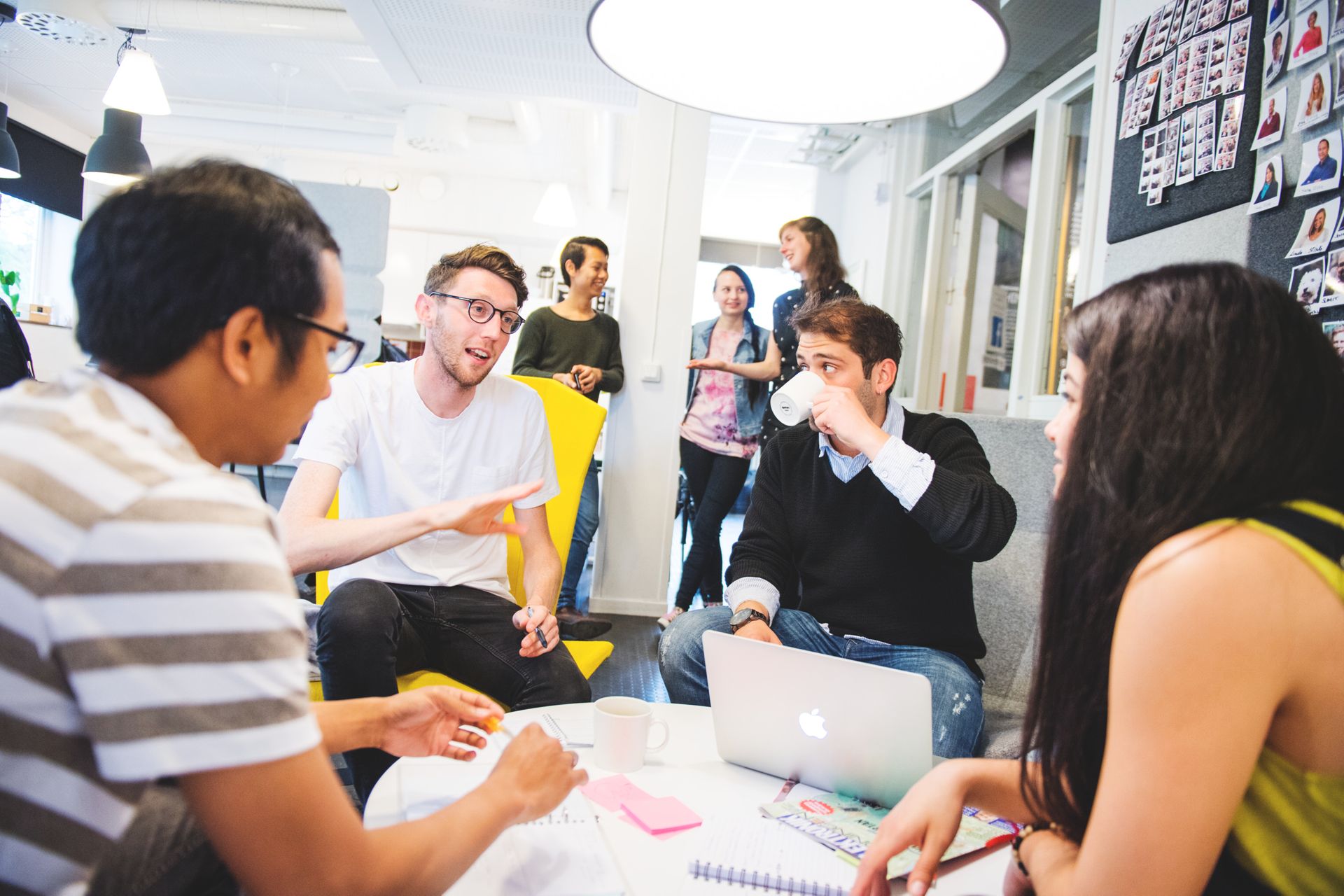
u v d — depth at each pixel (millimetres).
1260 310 617
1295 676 566
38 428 519
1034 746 747
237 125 7098
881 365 1585
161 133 7270
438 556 1686
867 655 1531
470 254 1667
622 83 4215
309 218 622
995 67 983
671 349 3658
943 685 1374
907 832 778
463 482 1726
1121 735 604
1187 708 570
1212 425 607
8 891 518
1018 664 1836
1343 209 1447
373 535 1351
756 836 892
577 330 3490
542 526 1811
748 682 1047
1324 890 603
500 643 1612
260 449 646
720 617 1622
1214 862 596
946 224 4039
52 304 7727
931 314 4090
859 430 1445
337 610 1442
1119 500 646
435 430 1711
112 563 496
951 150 4039
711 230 8305
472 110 6398
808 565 1657
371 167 7910
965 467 1555
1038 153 3062
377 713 909
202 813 538
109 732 496
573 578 3420
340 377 1678
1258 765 605
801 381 1560
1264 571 560
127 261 562
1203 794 571
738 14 1064
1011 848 851
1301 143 1563
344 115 6859
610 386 3484
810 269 3176
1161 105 2016
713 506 3414
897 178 4410
